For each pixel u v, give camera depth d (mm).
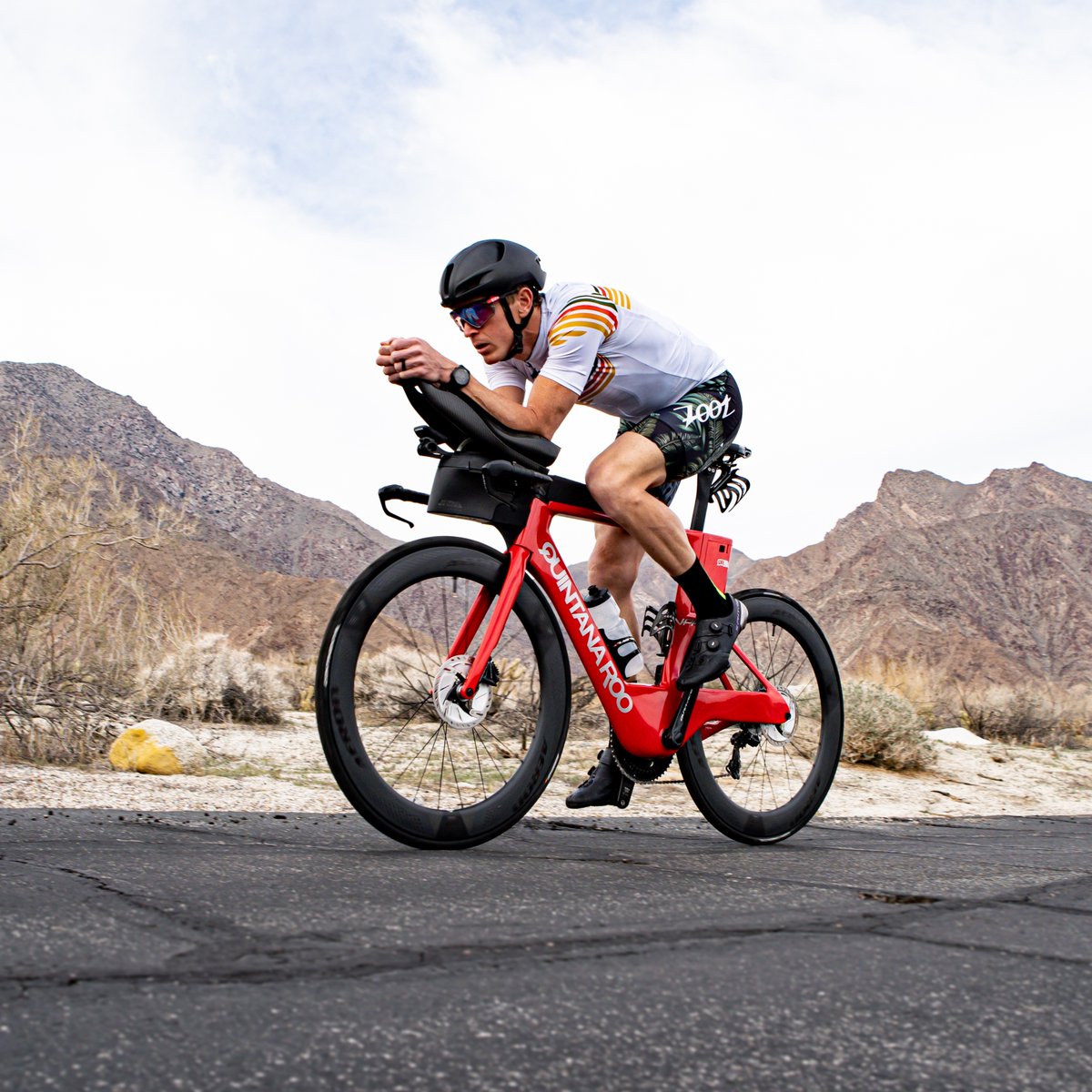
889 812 5422
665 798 5023
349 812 3949
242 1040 1178
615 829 3736
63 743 5426
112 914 1798
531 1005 1352
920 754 8367
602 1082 1111
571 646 3426
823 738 3789
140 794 4094
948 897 2385
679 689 3324
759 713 3543
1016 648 139750
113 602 7352
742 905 2150
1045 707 15781
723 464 3613
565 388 3105
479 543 3068
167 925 1732
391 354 2869
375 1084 1074
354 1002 1333
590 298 3207
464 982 1446
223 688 8906
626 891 2248
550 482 3080
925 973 1619
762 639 3703
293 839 2973
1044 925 2064
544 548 3119
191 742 5504
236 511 154750
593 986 1455
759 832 3547
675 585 3451
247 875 2254
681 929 1863
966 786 7605
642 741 3264
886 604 134375
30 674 5766
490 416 2971
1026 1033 1350
